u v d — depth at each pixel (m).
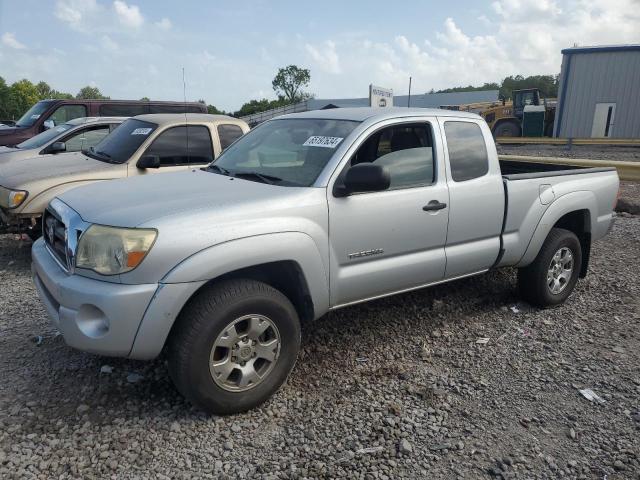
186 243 2.97
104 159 6.95
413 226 3.96
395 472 2.82
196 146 7.20
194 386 3.06
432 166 4.16
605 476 2.83
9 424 3.12
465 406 3.44
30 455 2.86
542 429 3.21
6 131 11.73
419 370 3.89
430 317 4.84
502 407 3.44
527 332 4.58
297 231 3.33
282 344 3.38
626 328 4.71
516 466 2.89
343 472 2.80
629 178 9.79
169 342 3.10
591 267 6.50
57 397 3.41
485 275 6.00
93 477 2.72
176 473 2.77
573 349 4.28
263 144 4.31
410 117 4.11
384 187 3.45
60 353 3.98
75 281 3.04
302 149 3.92
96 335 2.96
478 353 4.18
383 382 3.71
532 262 4.97
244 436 3.09
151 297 2.92
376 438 3.09
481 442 3.08
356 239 3.67
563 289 5.19
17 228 6.17
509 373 3.88
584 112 27.42
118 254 2.92
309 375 3.78
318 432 3.13
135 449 2.94
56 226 3.56
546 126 29.14
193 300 3.10
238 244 3.10
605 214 5.46
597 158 18.52
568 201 4.99
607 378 3.81
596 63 26.67
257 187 3.55
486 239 4.53
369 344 4.29
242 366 3.24
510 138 24.41
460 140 4.37
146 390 3.52
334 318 4.75
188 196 3.36
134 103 13.01
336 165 3.62
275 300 3.28
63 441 2.99
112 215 3.10
